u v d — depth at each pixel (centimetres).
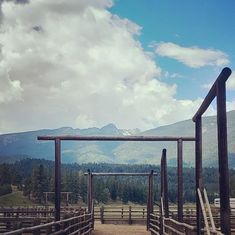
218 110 920
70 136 1872
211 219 1030
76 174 8325
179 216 1816
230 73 895
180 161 1881
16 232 862
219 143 913
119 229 3005
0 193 8375
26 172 13462
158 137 1931
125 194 9106
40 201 8219
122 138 1959
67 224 1633
